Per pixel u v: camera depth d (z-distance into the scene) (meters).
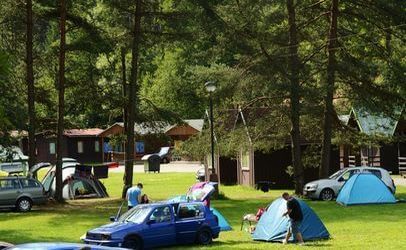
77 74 42.75
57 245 9.05
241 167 56.47
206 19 37.16
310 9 42.19
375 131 45.12
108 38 39.97
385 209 32.88
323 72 40.12
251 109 44.16
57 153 40.41
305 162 45.38
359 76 39.75
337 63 39.41
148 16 40.00
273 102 41.19
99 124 103.12
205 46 41.72
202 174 60.44
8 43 38.41
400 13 38.81
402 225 26.42
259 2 38.84
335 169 54.44
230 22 38.75
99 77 43.97
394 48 41.62
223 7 39.19
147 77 98.25
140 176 71.19
